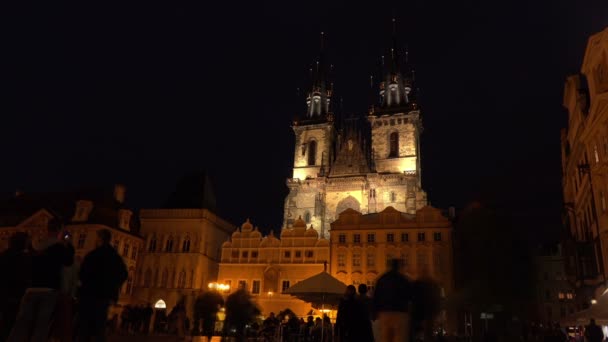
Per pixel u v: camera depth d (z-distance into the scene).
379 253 68.00
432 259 65.25
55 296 11.24
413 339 11.66
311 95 126.62
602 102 37.81
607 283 39.28
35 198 81.06
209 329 26.88
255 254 73.56
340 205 99.31
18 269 13.02
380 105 115.81
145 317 40.12
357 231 70.12
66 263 11.57
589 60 40.97
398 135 108.06
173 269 75.12
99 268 11.41
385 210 70.56
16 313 13.20
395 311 11.54
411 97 118.94
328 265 69.50
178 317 28.72
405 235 68.06
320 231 96.38
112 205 78.31
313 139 115.50
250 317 25.52
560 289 79.12
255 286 71.25
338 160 108.06
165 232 78.50
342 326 14.45
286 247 72.38
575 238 53.81
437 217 67.88
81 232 69.81
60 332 11.57
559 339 22.09
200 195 83.94
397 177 96.12
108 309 11.55
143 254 77.56
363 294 15.26
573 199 54.97
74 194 79.94
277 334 31.05
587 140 43.09
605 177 38.88
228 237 86.06
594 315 25.53
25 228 72.81
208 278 77.06
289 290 31.58
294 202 103.00
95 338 11.17
